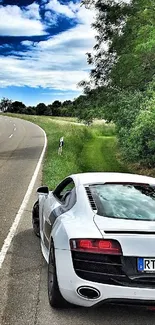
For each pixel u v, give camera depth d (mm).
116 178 5254
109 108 23828
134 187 4961
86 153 25250
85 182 5035
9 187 12211
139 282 3738
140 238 3797
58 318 4195
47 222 5289
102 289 3754
